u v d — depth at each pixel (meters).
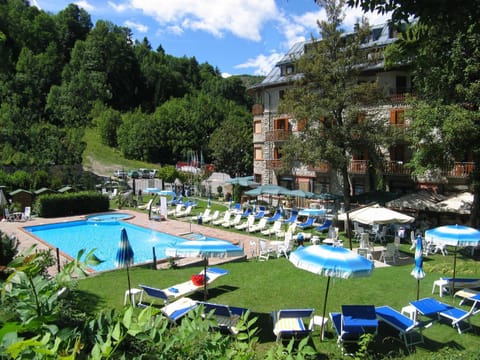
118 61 118.75
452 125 17.81
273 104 40.41
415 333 9.34
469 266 15.52
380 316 9.19
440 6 4.43
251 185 36.28
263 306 11.30
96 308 10.68
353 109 25.34
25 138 51.38
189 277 14.38
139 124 82.75
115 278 14.25
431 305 9.83
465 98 18.55
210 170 57.00
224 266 16.30
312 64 25.97
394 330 9.52
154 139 81.25
